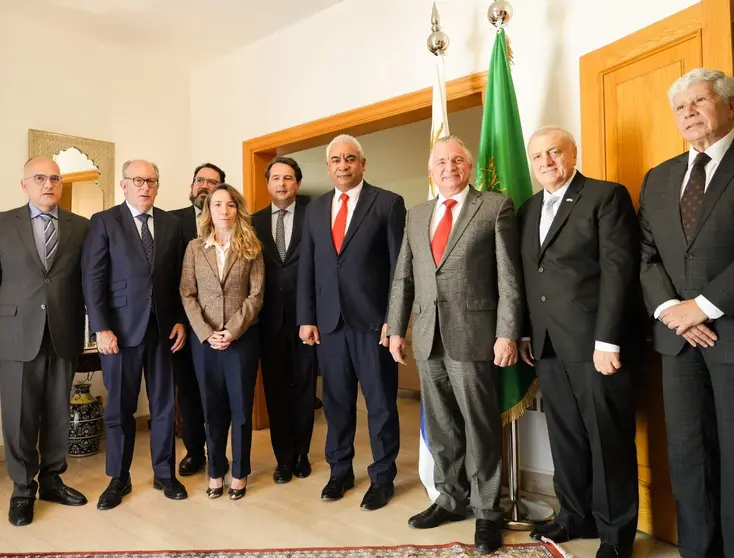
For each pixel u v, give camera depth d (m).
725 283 1.62
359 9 3.46
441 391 2.32
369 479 2.95
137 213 2.71
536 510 2.47
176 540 2.26
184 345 3.00
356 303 2.57
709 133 1.71
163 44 4.05
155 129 4.30
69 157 3.80
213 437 2.68
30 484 2.55
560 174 2.08
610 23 2.50
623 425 2.01
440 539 2.24
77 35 3.86
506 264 2.14
